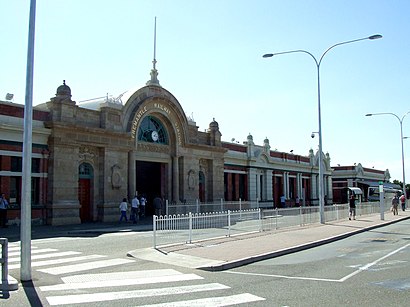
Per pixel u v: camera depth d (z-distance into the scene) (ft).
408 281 33.12
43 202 86.99
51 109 90.17
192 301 26.96
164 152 119.96
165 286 31.35
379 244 58.95
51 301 27.07
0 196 78.79
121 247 53.52
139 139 113.39
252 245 53.57
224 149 140.87
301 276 35.40
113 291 29.78
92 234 71.31
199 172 134.51
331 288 30.66
